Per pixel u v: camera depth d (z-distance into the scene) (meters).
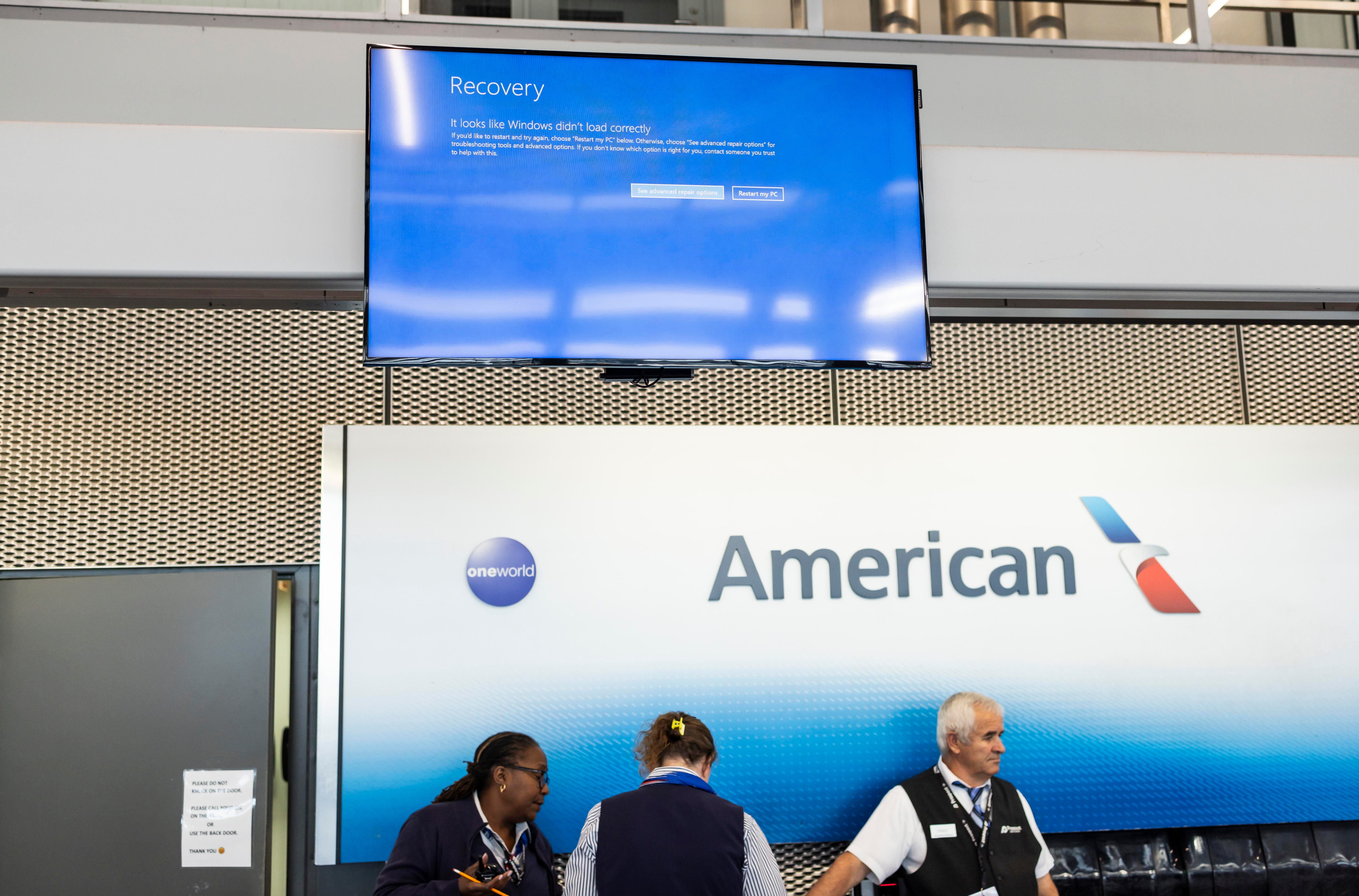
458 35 3.55
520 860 2.43
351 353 3.18
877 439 3.22
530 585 3.00
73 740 2.81
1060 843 3.15
